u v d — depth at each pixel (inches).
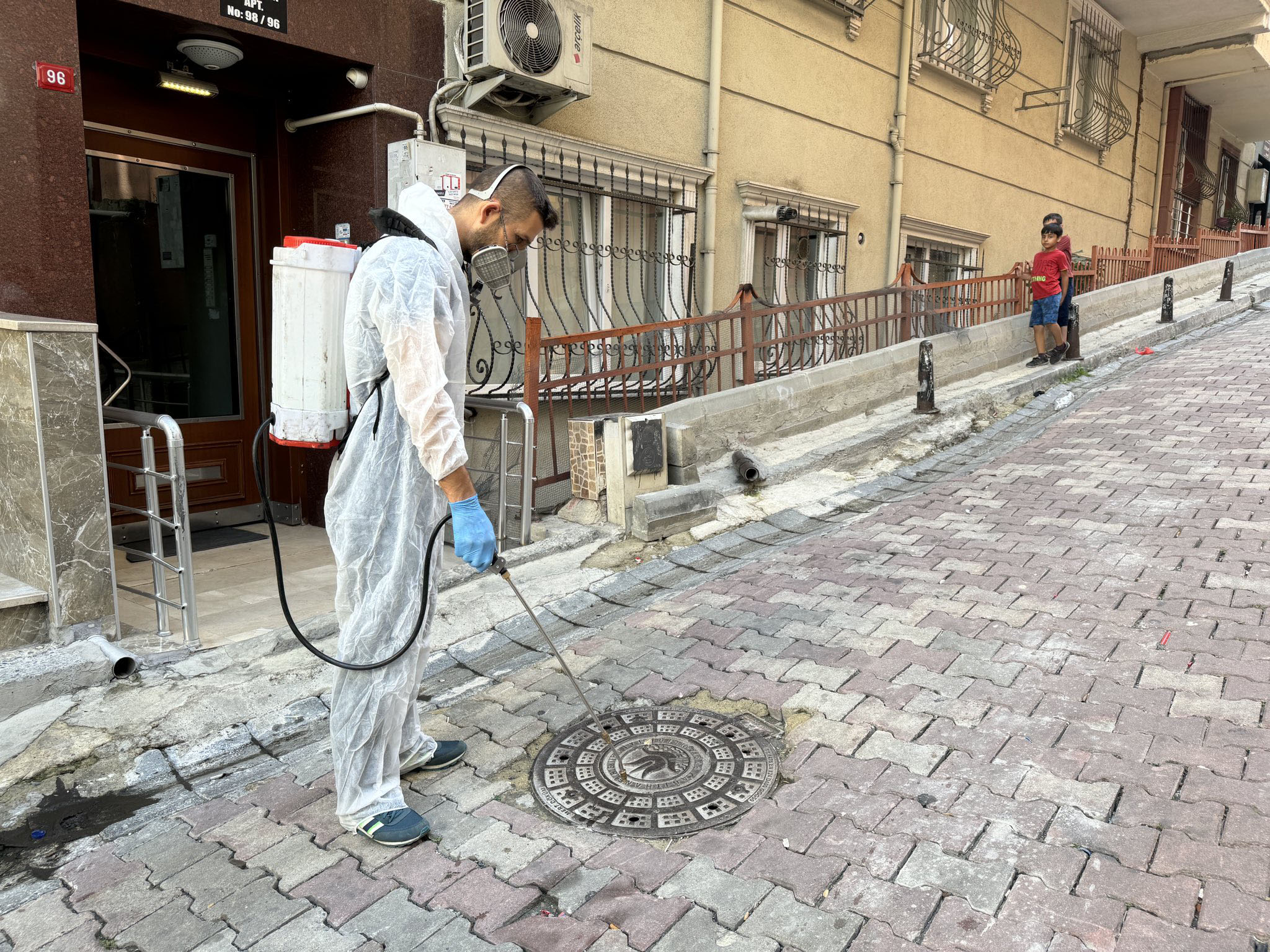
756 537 217.6
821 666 141.5
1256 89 690.8
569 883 95.0
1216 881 86.9
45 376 133.7
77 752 123.1
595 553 203.6
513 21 212.2
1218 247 641.0
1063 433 290.5
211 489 230.2
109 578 145.3
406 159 202.1
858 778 110.6
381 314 91.9
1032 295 379.9
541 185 106.0
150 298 213.9
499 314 243.6
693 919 87.7
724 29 294.7
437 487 105.2
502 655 159.2
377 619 101.0
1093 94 545.3
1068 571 172.1
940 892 88.8
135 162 206.7
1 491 144.9
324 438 102.1
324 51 196.2
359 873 99.0
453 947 86.3
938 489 241.9
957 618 155.0
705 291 300.2
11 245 157.6
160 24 178.9
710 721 128.3
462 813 110.3
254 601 175.0
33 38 156.6
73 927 92.7
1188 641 138.6
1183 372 354.9
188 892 97.2
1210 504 204.4
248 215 229.6
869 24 356.2
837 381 300.4
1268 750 108.1
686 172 285.3
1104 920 83.2
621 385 242.2
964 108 424.2
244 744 129.8
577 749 123.3
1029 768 109.3
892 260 385.4
